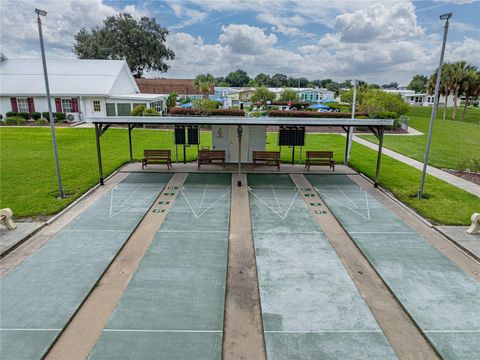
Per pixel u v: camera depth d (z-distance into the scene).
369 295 6.97
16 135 24.39
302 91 72.81
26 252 8.52
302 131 17.06
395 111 35.31
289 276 7.56
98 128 13.51
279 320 6.15
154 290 7.02
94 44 51.38
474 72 44.47
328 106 45.28
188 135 17.38
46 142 22.25
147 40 54.06
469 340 5.71
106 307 6.49
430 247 9.00
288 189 13.80
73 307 6.43
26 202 11.69
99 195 12.76
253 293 7.00
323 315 6.32
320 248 8.89
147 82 55.31
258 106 53.28
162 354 5.36
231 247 8.92
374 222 10.55
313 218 10.86
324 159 17.39
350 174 16.17
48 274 7.54
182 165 17.52
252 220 10.61
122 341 5.62
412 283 7.33
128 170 16.30
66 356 5.32
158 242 9.12
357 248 8.95
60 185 12.13
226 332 5.90
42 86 31.06
